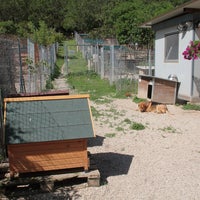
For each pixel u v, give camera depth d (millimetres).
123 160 4211
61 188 3359
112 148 4707
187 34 7980
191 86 7883
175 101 7918
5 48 4703
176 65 8695
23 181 3215
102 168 3936
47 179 3258
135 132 5512
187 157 4305
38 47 9523
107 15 35031
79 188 3373
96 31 37219
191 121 6277
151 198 3195
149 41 19500
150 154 4434
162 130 5637
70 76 15039
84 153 3381
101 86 11406
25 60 7668
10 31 28297
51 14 50219
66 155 3334
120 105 7918
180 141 5016
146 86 8211
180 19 8312
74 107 3449
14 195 3215
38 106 3393
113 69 11008
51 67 14352
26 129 3201
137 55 13914
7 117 3260
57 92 4262
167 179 3617
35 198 3176
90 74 15258
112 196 3223
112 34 31922
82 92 10117
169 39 9188
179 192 3316
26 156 3234
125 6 24062
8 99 3396
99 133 5473
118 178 3643
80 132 3277
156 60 10109
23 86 6051
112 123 6117
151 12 21969
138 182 3541
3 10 46156
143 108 7188
